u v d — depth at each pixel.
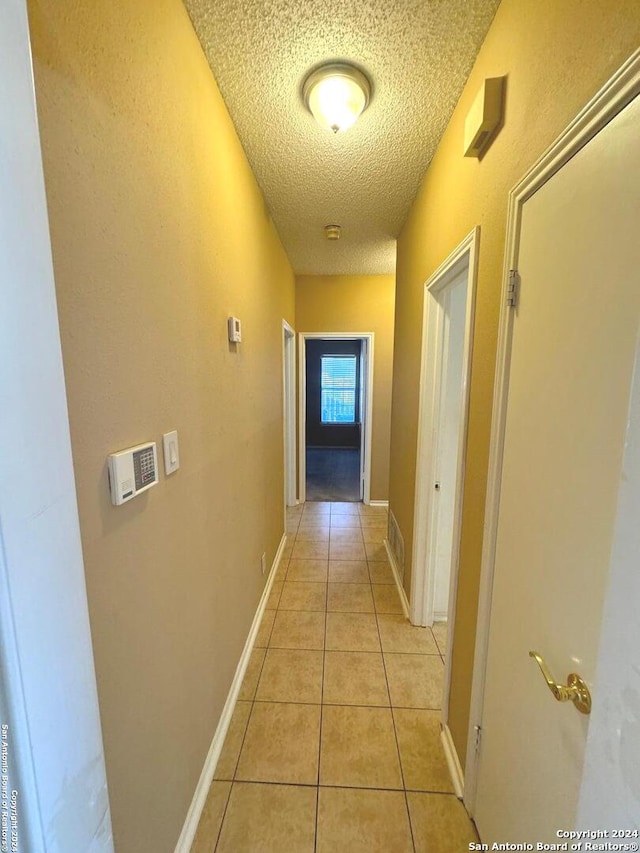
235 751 1.42
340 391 8.11
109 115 0.70
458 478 1.33
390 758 1.39
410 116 1.43
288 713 1.58
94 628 0.68
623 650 0.39
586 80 0.65
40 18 0.54
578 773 0.66
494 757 1.03
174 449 1.00
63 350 0.60
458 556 1.35
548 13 0.77
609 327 0.59
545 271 0.79
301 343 4.03
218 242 1.34
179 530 1.05
